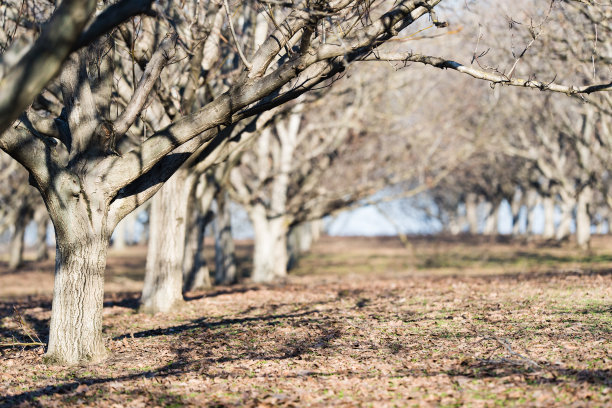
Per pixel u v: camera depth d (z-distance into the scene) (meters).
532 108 30.88
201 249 23.22
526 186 50.12
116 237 54.03
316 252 51.03
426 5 8.66
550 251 38.38
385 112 29.89
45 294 23.48
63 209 8.80
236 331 11.66
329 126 26.67
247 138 14.82
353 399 6.89
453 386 7.18
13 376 8.54
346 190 27.75
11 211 38.00
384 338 10.34
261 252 27.25
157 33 13.30
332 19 9.16
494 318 11.50
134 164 8.97
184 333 11.75
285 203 28.09
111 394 7.44
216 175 22.97
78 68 8.91
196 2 10.89
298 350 9.72
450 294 16.00
